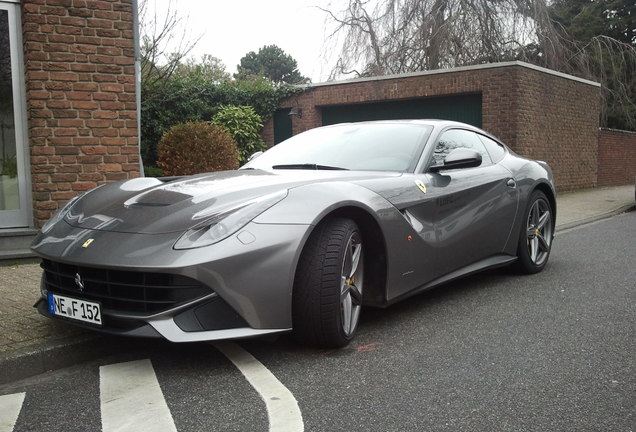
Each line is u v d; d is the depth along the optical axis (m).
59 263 3.07
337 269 3.04
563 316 3.85
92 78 5.96
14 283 4.57
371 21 19.03
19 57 5.84
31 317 3.60
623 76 20.77
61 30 5.79
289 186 3.19
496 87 13.22
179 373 2.91
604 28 29.58
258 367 2.96
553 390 2.66
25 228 5.93
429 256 3.77
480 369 2.92
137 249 2.78
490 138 5.11
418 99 14.60
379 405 2.51
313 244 3.04
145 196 3.29
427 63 18.25
